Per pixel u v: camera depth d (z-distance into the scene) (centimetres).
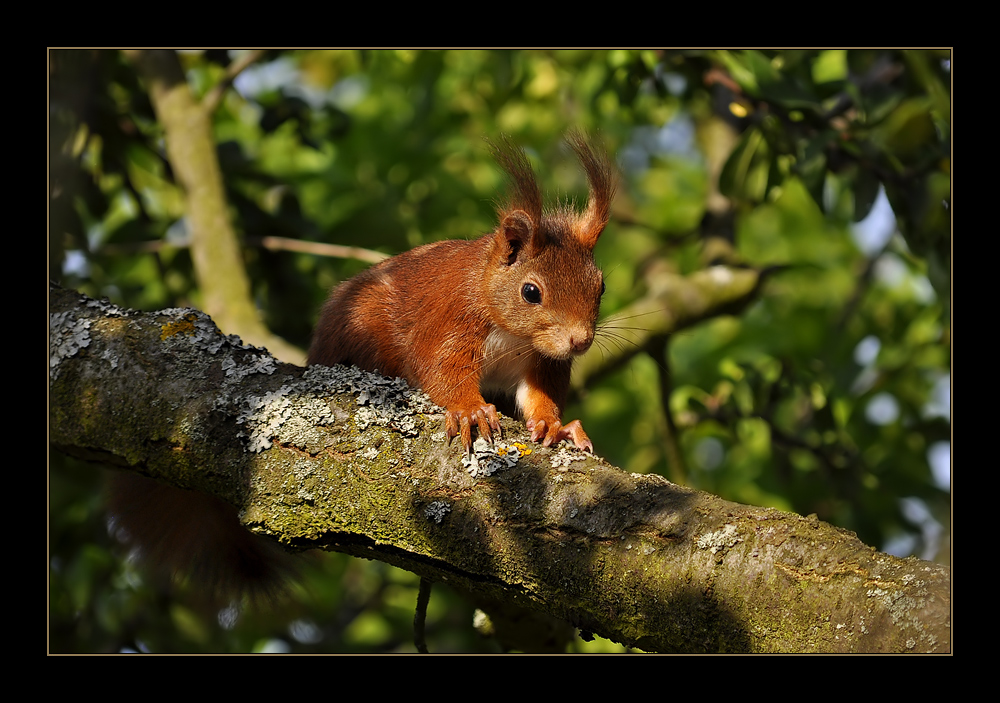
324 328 953
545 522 536
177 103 1197
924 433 1334
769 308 1761
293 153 1541
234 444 607
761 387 1246
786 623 457
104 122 1213
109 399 639
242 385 628
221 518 820
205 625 1288
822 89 1038
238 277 1116
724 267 1233
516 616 893
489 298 861
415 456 586
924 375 1463
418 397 628
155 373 639
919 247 1004
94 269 1248
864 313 1561
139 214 1268
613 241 1891
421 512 566
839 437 1234
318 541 588
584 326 841
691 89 1178
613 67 1112
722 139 1388
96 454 645
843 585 451
